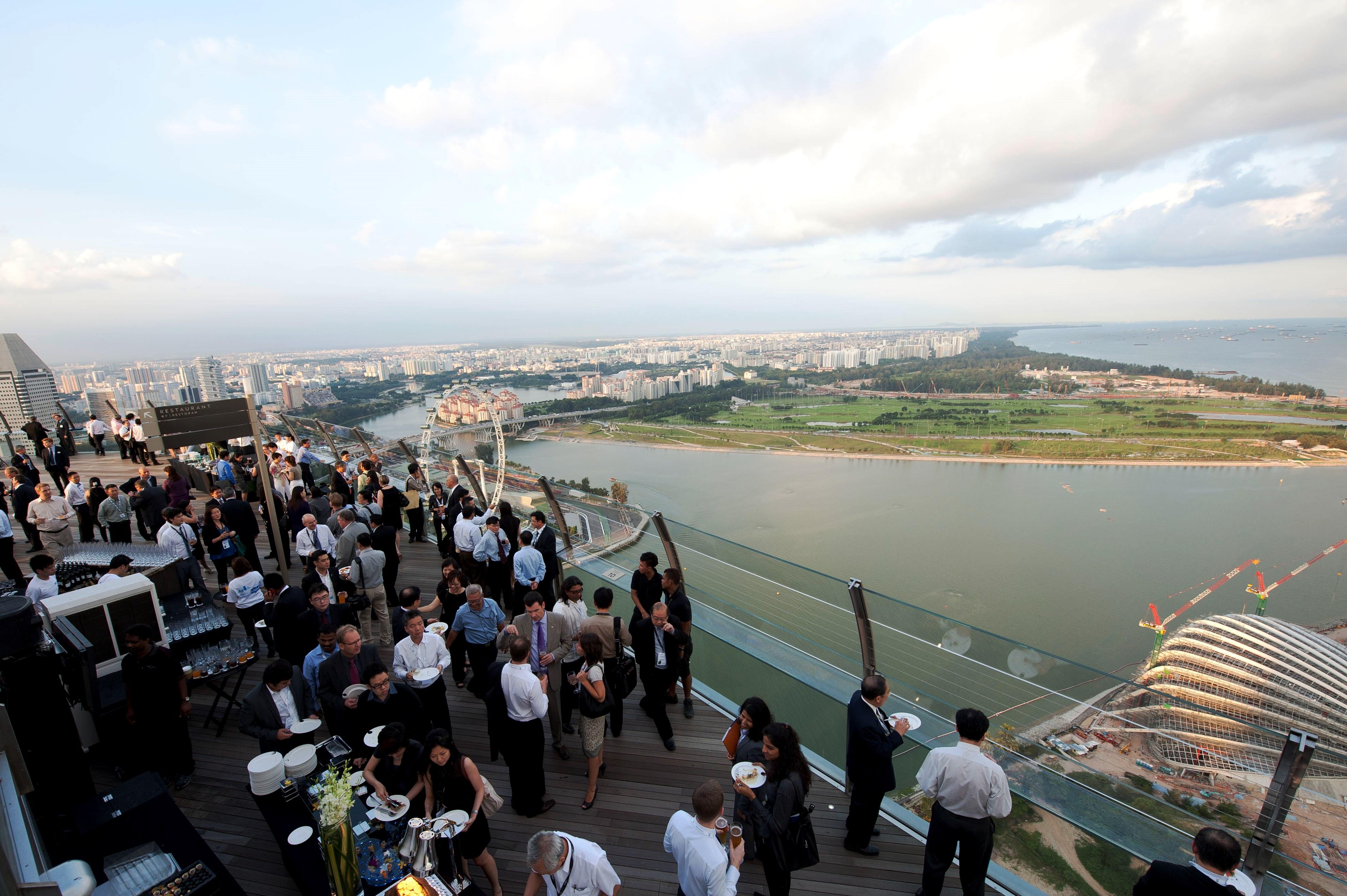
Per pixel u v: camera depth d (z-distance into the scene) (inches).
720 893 102.3
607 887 107.3
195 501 477.1
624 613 263.1
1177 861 120.0
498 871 144.1
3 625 130.1
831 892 135.8
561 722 185.6
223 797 171.5
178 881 113.1
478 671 214.5
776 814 115.3
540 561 242.4
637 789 170.9
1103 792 130.2
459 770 125.9
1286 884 107.9
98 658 193.3
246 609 236.7
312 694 173.0
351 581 253.8
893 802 166.1
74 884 90.6
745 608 210.2
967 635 152.4
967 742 122.0
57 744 136.7
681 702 214.7
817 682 186.1
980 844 118.8
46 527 332.2
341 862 107.9
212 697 225.6
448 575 235.1
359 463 399.5
